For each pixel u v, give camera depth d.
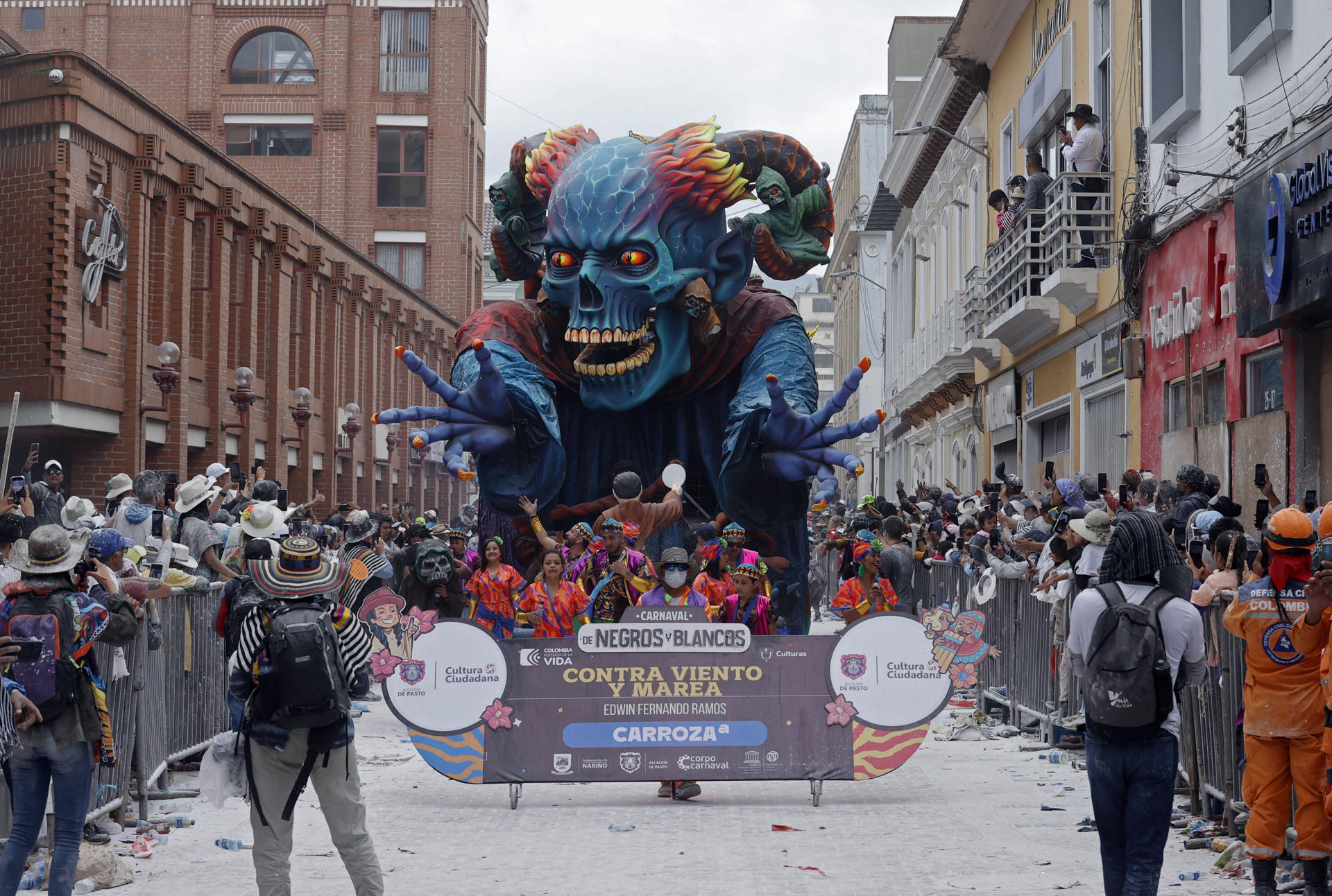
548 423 11.78
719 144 12.10
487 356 11.49
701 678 9.64
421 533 14.90
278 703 5.96
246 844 8.20
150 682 9.27
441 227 54.44
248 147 54.47
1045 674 12.18
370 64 54.62
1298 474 13.05
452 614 14.32
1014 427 25.97
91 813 8.06
